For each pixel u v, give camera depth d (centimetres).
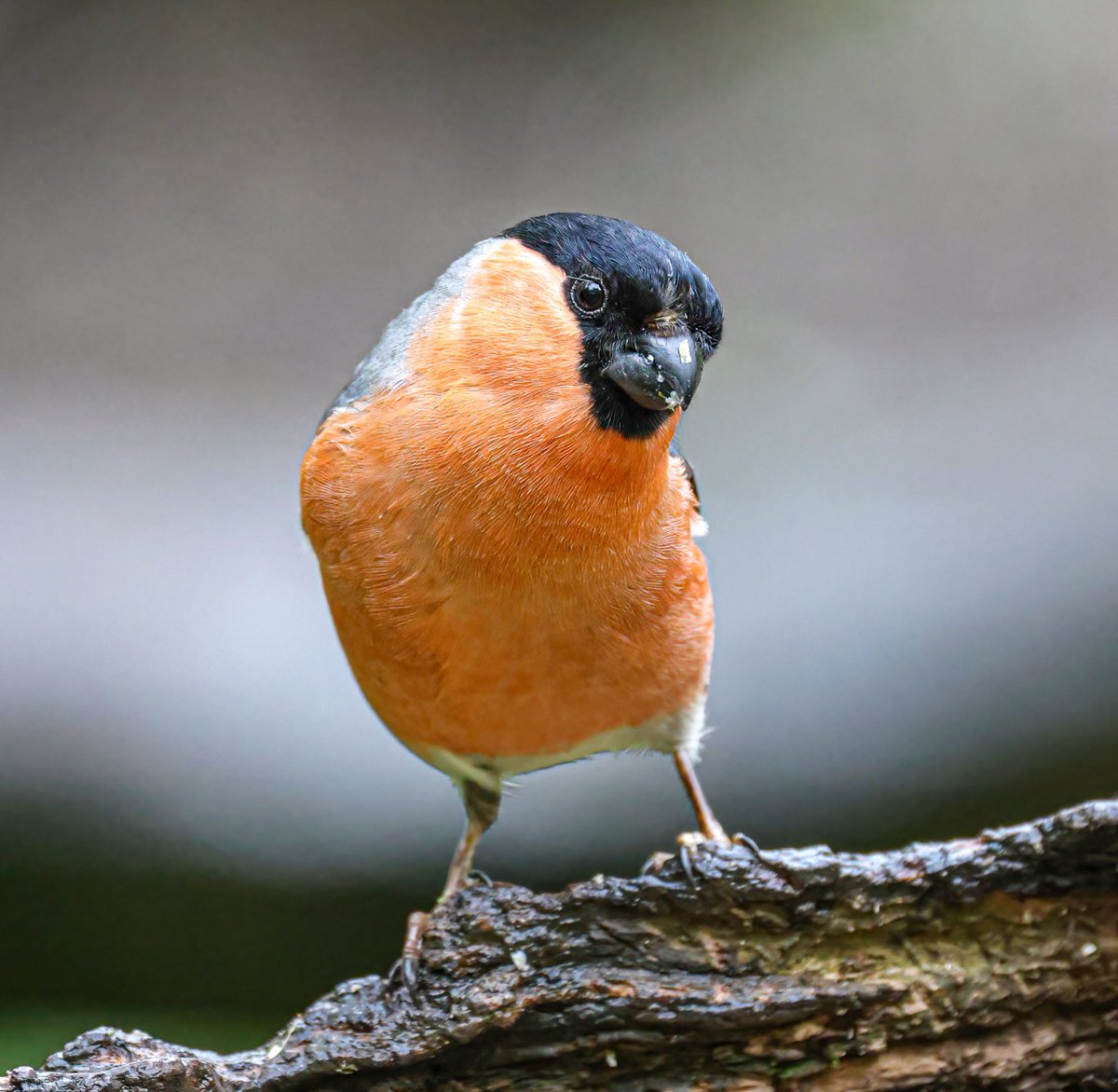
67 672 1211
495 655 686
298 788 1201
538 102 1631
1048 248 1454
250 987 1205
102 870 1182
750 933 659
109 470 1348
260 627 1251
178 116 1623
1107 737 1159
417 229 1522
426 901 1197
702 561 750
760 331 1420
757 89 1622
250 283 1472
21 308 1452
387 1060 640
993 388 1352
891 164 1516
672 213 1491
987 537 1230
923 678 1174
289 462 1348
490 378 662
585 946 659
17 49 1648
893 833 1173
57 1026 1151
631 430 663
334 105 1638
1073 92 1579
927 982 651
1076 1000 654
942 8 1672
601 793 1203
